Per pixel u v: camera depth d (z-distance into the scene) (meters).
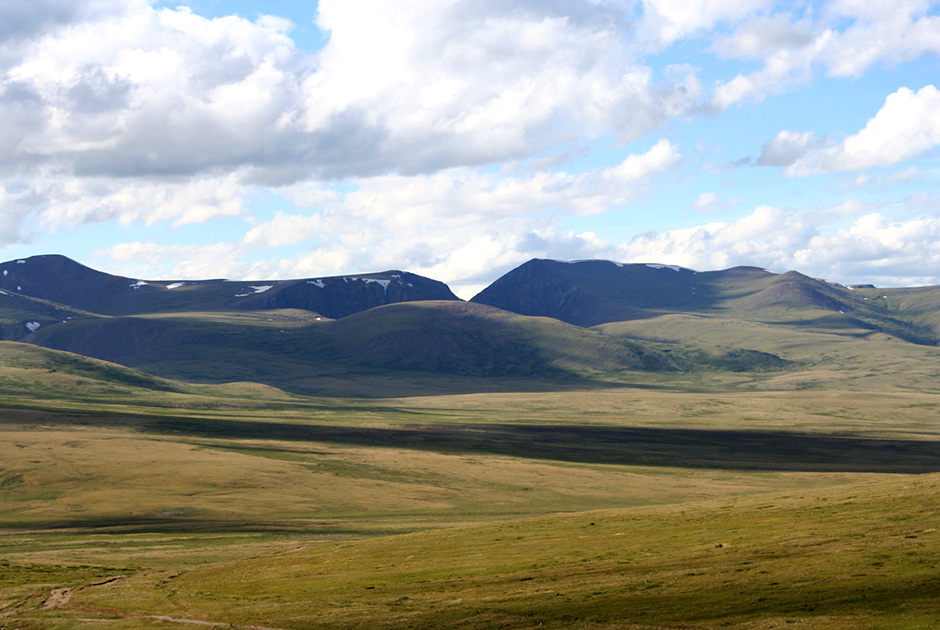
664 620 30.23
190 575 49.47
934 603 27.86
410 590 39.09
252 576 47.34
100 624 37.00
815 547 37.94
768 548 38.97
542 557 43.69
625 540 46.66
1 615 39.97
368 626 33.62
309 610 36.91
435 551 49.69
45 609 40.75
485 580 39.62
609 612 31.89
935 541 36.03
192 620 36.84
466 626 32.34
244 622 35.88
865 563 33.75
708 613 30.28
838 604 29.19
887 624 26.66
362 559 49.78
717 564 37.16
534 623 31.78
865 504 48.28
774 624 28.22
